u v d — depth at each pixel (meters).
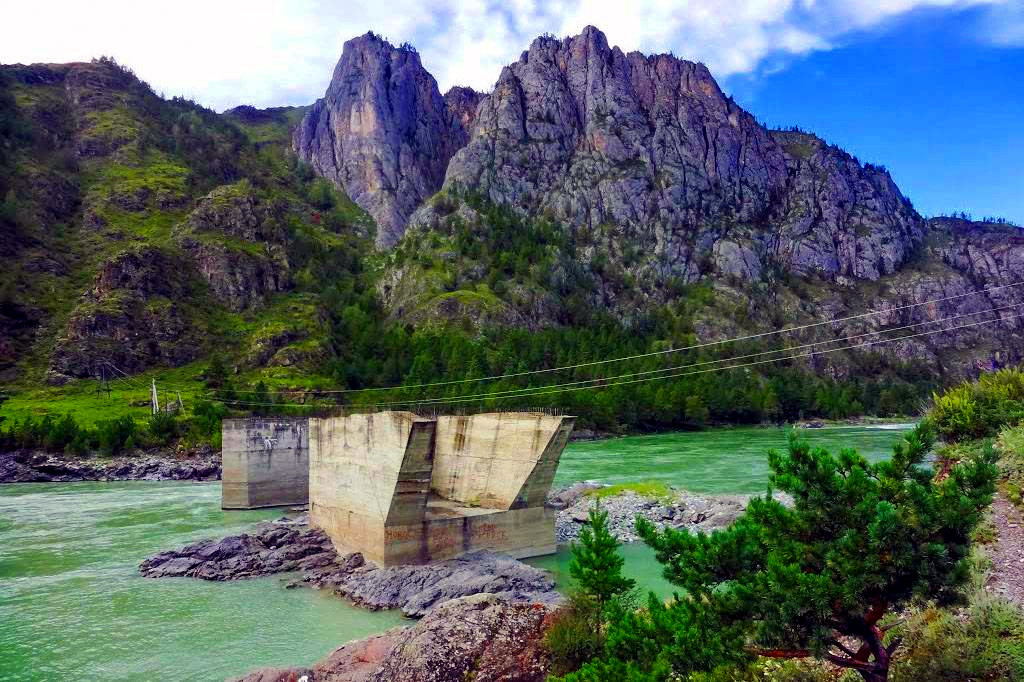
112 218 196.88
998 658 16.45
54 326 154.38
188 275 180.12
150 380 145.62
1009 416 32.75
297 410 121.62
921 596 15.48
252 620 36.59
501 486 49.72
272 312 181.62
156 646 33.34
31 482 96.62
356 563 44.47
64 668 31.16
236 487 71.31
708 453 105.06
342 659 27.23
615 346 193.62
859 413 180.00
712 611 16.33
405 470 42.03
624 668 16.75
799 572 15.19
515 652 24.69
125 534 58.59
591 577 25.02
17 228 175.88
